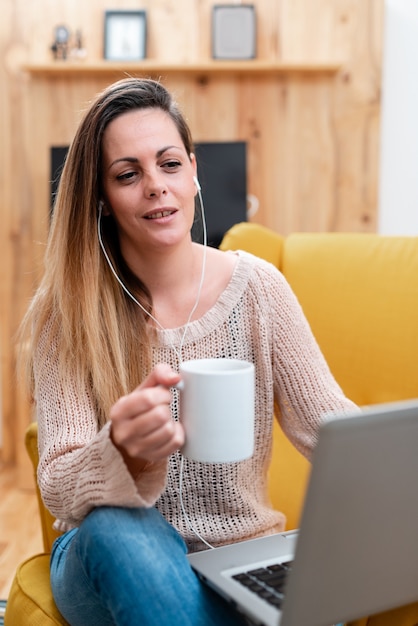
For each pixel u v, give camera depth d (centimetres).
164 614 95
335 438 77
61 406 123
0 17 322
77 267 129
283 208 330
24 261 329
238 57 319
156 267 130
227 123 328
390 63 323
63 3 322
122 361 127
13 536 253
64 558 118
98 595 101
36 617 120
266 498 137
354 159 326
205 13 322
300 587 81
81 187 128
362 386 171
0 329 329
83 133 127
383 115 326
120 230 131
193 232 168
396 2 320
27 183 327
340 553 82
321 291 179
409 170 328
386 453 81
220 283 134
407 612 102
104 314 128
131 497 98
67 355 126
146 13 320
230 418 94
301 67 314
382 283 173
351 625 108
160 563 97
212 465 127
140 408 94
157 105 127
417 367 164
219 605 99
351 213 329
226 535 128
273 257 190
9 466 333
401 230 330
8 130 326
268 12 322
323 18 321
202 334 130
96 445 101
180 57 324
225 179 304
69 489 106
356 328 173
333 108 325
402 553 86
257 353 132
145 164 123
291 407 134
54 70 318
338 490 79
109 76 323
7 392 331
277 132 327
